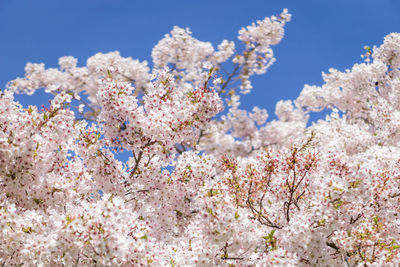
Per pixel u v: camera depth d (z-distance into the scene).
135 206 6.45
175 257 5.03
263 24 16.12
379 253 5.12
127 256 4.42
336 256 5.62
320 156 6.26
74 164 5.96
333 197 4.86
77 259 4.54
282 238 5.07
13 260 4.66
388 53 13.84
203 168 6.59
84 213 4.39
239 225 4.67
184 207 6.88
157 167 6.46
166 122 5.66
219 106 5.70
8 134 5.03
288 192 6.25
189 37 16.20
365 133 10.81
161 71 5.89
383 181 5.81
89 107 15.88
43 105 5.12
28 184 5.23
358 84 13.72
